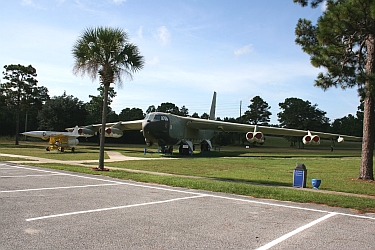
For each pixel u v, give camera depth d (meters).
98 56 16.45
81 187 10.59
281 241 5.36
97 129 40.09
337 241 5.44
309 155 38.00
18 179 12.07
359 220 7.08
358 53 15.51
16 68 48.66
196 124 34.78
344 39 15.14
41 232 5.45
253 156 33.53
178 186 11.47
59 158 24.23
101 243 4.95
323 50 14.42
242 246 5.04
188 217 6.87
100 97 69.25
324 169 20.11
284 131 33.75
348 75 14.81
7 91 48.25
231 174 16.42
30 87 49.69
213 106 46.09
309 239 5.52
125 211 7.26
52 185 10.81
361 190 11.91
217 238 5.42
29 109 51.09
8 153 28.39
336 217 7.32
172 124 31.88
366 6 12.66
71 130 41.50
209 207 8.03
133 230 5.74
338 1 15.16
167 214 7.09
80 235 5.34
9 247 4.65
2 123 76.00
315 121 76.50
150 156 29.62
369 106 14.88
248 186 11.30
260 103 94.94
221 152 42.41
